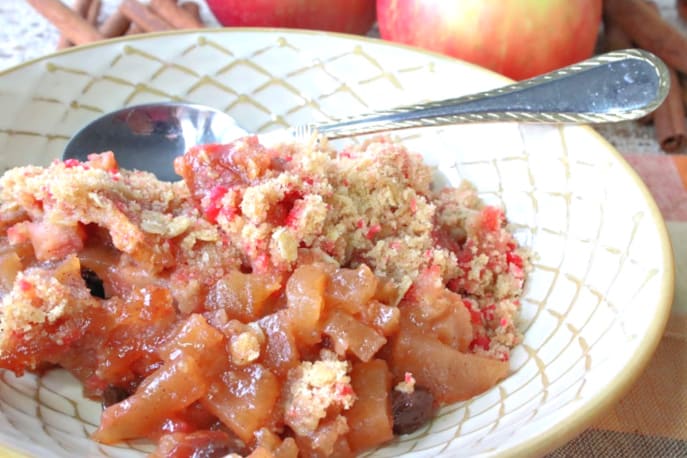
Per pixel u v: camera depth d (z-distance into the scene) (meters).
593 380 0.28
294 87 0.39
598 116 0.35
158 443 0.29
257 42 0.39
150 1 0.45
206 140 0.37
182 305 0.31
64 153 0.36
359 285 0.31
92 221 0.31
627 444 0.31
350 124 0.37
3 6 0.49
